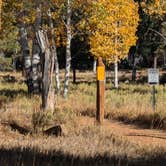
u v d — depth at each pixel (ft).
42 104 71.72
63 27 117.50
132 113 71.10
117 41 150.00
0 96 96.63
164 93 123.24
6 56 312.09
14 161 31.78
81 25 115.14
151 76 75.25
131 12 149.38
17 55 294.05
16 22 110.83
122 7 146.51
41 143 44.32
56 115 63.77
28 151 36.91
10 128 56.49
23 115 66.28
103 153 37.93
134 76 217.77
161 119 64.64
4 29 114.21
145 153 40.32
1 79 215.10
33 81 108.88
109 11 124.06
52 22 115.96
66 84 111.96
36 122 59.77
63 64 214.69
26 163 31.30
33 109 69.87
